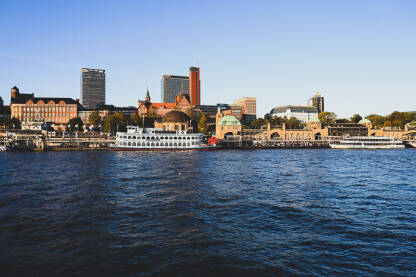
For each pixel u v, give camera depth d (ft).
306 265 84.07
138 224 116.88
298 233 108.78
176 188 182.19
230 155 429.38
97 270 80.89
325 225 117.50
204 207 141.28
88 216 126.21
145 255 89.81
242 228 113.60
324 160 361.10
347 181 213.05
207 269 81.56
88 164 297.94
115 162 317.83
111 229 111.34
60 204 144.25
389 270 81.46
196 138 519.60
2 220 120.57
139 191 173.17
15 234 105.91
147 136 491.31
